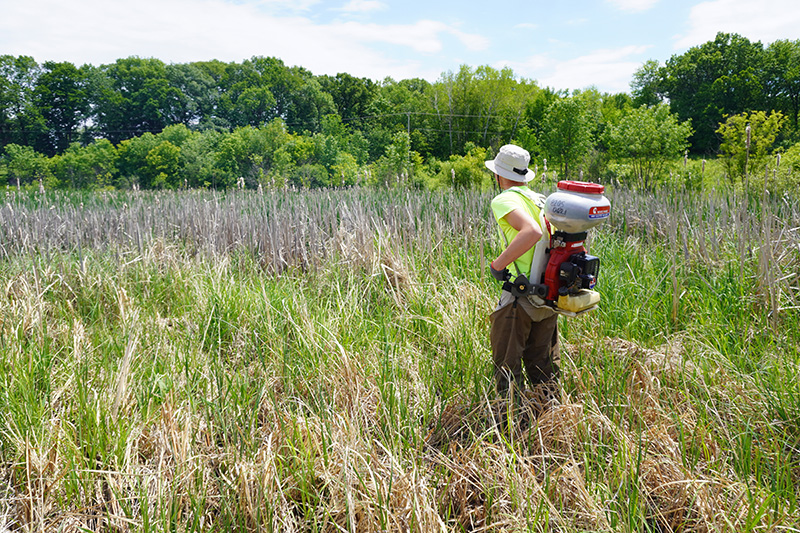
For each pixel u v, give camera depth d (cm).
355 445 232
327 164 5519
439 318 394
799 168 1156
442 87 7044
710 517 200
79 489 221
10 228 672
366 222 589
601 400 281
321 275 513
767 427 252
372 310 448
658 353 326
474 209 737
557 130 3127
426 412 282
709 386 286
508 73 6869
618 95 8219
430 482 226
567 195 247
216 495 224
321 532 201
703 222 569
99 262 550
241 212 773
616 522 200
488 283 452
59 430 246
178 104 9612
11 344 321
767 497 195
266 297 416
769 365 298
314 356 331
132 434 248
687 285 448
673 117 2052
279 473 228
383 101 7919
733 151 1547
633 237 671
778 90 6525
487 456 237
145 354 338
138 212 777
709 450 240
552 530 204
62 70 8831
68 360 318
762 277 392
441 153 6962
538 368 298
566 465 225
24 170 6638
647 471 224
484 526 202
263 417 289
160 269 541
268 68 9900
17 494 221
